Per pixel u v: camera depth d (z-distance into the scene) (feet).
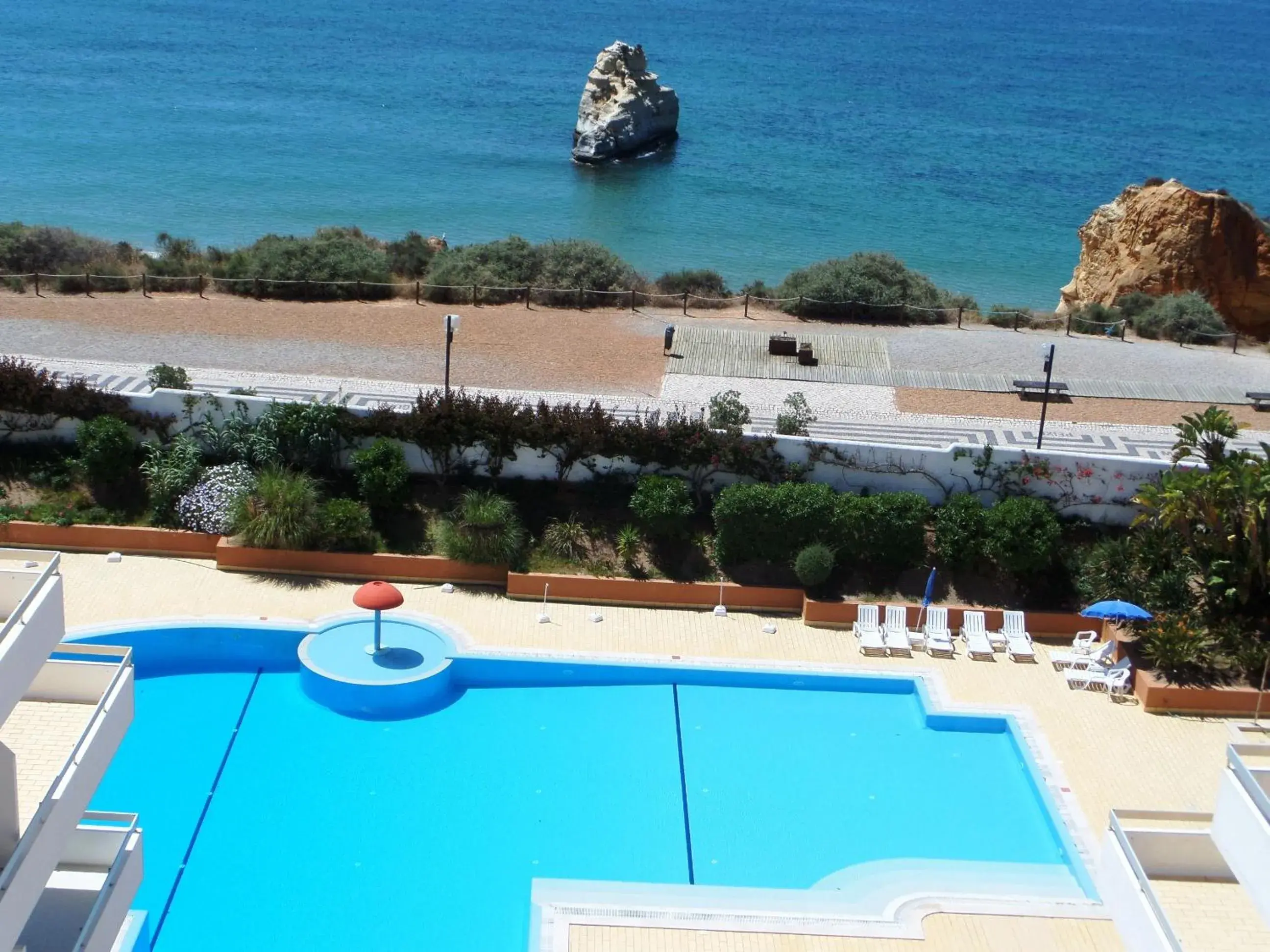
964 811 78.95
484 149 349.00
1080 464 103.30
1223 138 441.68
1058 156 387.34
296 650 91.15
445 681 88.63
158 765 78.74
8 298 154.81
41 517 102.58
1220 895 55.83
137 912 66.39
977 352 152.56
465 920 67.77
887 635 95.71
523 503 105.50
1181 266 191.31
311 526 100.53
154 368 118.73
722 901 69.10
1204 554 96.22
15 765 45.32
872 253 184.24
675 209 295.28
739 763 82.64
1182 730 87.04
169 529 102.27
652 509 100.78
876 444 105.09
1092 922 68.44
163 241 210.59
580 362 143.13
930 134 408.46
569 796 78.38
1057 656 95.30
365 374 135.13
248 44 557.74
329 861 71.41
